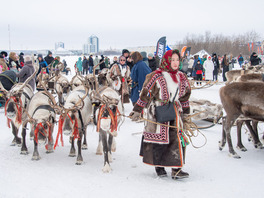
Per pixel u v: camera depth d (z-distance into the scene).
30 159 5.39
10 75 8.57
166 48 13.88
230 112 5.44
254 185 4.17
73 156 5.59
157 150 4.30
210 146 6.04
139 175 4.60
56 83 8.95
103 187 4.14
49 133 5.65
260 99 5.06
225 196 3.81
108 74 7.61
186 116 4.57
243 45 55.56
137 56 8.05
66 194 3.93
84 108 5.29
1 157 5.48
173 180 4.39
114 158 5.45
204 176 4.53
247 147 6.01
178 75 4.35
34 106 5.42
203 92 13.58
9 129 7.64
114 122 4.84
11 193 3.96
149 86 4.29
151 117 4.34
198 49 54.22
